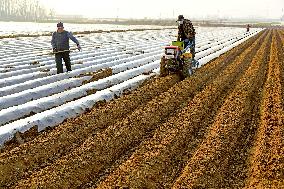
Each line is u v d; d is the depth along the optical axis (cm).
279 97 920
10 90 937
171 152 583
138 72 1245
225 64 1456
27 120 691
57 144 605
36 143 599
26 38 2691
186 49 1158
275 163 542
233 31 4828
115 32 3784
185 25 1143
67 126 680
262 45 2309
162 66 1146
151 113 764
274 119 745
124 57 1712
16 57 1579
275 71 1273
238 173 526
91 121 716
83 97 877
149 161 539
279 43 2470
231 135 657
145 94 932
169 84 1056
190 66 1143
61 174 499
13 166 520
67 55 1180
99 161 550
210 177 504
